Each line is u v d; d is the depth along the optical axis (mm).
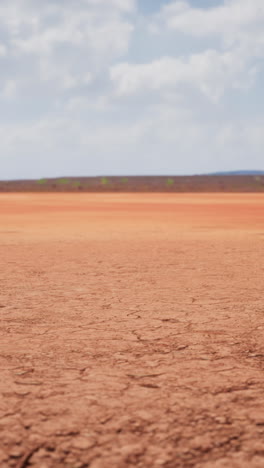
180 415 2986
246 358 4145
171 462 2447
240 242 14188
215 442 2646
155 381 3576
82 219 24594
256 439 2680
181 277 8438
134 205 40344
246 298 6695
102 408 3092
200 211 31531
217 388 3436
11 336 4844
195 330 5066
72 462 2451
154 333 4949
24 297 6781
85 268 9453
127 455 2516
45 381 3580
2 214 28641
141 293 7059
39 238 15469
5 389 3422
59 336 4844
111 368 3873
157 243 14000
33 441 2664
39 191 119375
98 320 5488
